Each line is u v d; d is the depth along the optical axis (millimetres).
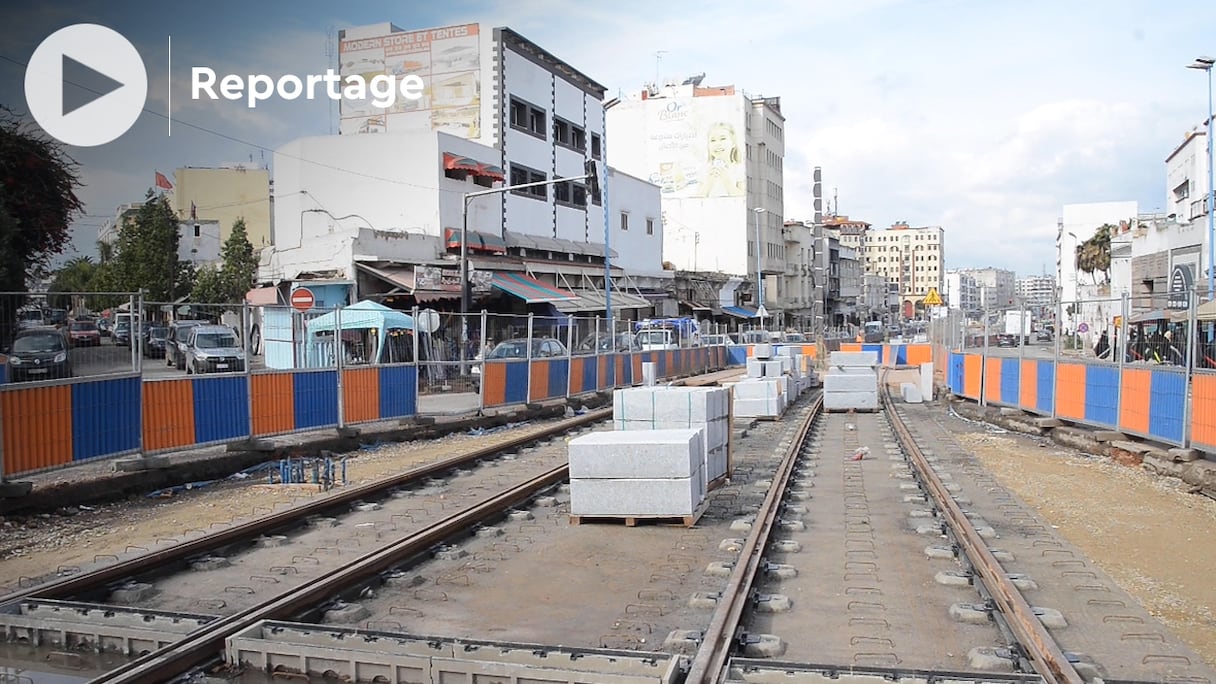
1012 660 6043
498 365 23688
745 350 55500
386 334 22156
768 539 9516
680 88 87375
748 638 6430
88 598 7738
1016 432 21016
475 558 9133
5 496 11109
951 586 8008
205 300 51938
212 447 15414
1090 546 9422
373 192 40781
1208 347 13430
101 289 52031
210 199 76125
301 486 13297
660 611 7344
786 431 21500
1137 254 51250
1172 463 13812
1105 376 16938
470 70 46719
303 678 5941
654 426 13258
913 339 78625
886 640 6602
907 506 11844
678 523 10641
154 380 13594
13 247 26734
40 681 5941
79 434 12219
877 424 23203
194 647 6047
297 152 41438
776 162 99938
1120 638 6637
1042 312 22516
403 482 13312
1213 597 7629
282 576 8469
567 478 14281
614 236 61188
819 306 93625
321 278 35969
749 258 88062
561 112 53688
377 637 6363
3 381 11609
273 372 16094
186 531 10516
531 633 6848
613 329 33281
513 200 47531
